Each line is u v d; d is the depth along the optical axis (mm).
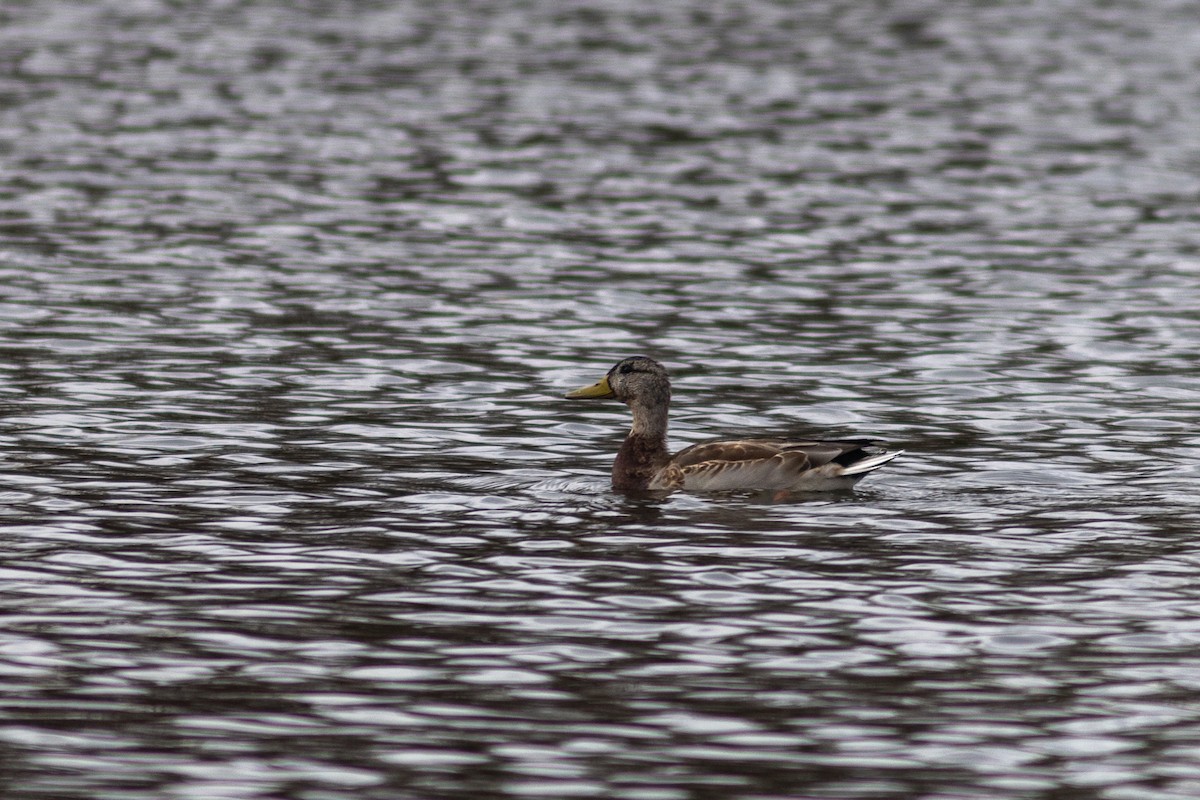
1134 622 14156
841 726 12250
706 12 63375
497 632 13938
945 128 43750
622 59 53375
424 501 17703
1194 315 26875
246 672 13109
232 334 25250
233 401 21766
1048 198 36125
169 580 15086
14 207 33562
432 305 27266
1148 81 50688
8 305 26547
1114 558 15758
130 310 26500
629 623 14141
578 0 65750
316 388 22516
